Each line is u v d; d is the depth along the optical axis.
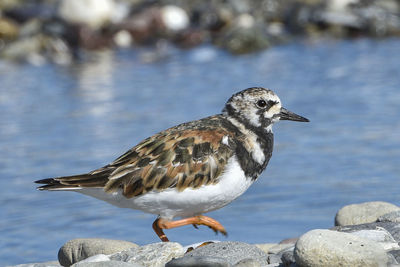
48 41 26.92
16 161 14.67
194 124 8.57
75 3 28.19
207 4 31.70
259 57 25.14
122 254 7.58
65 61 25.86
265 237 10.49
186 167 8.13
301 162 13.95
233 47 26.47
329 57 24.50
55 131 16.78
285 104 18.20
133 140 15.71
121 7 30.66
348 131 15.82
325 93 19.23
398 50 25.30
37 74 23.59
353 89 19.61
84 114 18.19
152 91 20.42
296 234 10.52
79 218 11.80
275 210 11.59
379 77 20.94
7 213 12.09
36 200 12.70
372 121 16.52
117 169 8.21
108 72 23.64
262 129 8.75
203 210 8.44
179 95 19.73
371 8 29.95
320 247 6.52
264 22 30.33
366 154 14.21
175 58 25.75
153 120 17.20
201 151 8.20
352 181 12.69
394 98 18.39
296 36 28.91
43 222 11.63
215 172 8.18
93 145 15.50
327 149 14.66
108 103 19.25
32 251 10.45
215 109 17.91
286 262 7.02
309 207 11.60
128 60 25.72
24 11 30.39
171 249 7.48
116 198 8.27
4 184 13.45
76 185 8.22
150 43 28.64
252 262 7.06
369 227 8.20
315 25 29.61
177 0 32.38
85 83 21.97
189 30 28.70
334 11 29.86
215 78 21.86
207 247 7.64
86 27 27.83
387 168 13.27
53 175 13.70
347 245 6.54
